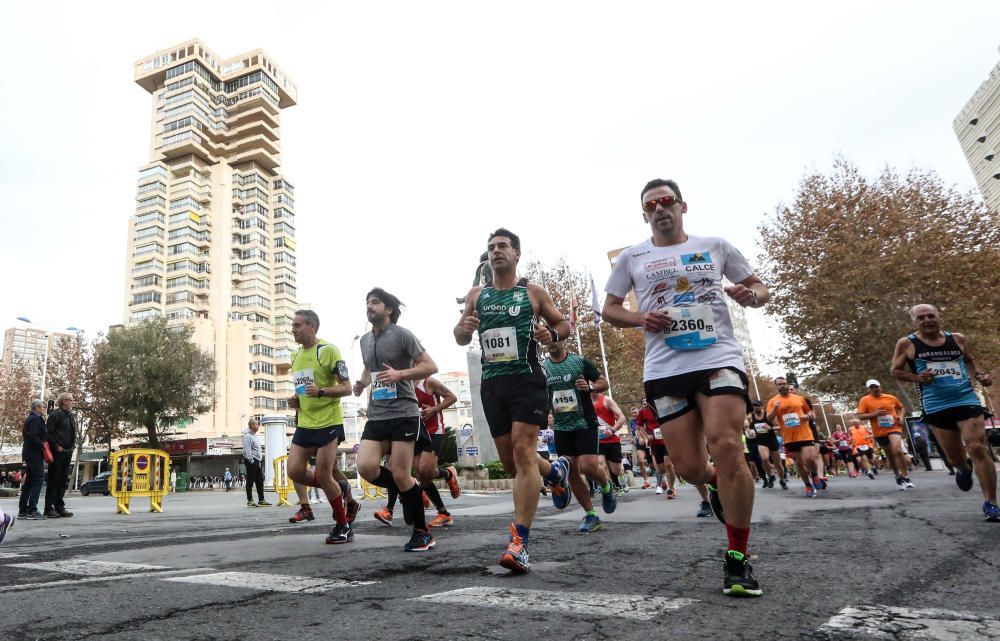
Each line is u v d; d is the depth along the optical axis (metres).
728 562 2.54
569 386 5.90
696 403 2.80
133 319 66.06
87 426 41.69
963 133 79.62
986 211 22.41
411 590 2.68
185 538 5.30
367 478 4.49
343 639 1.93
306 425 4.91
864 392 25.33
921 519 5.20
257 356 71.19
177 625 2.13
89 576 3.17
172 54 78.25
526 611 2.23
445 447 20.73
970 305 21.08
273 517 8.66
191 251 69.75
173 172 73.44
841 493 9.77
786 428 9.80
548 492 11.55
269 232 78.12
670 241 3.19
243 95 80.31
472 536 5.14
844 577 2.82
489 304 3.74
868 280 22.22
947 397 5.34
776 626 1.99
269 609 2.35
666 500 9.95
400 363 4.64
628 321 3.06
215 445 52.97
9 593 2.68
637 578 2.91
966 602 2.29
